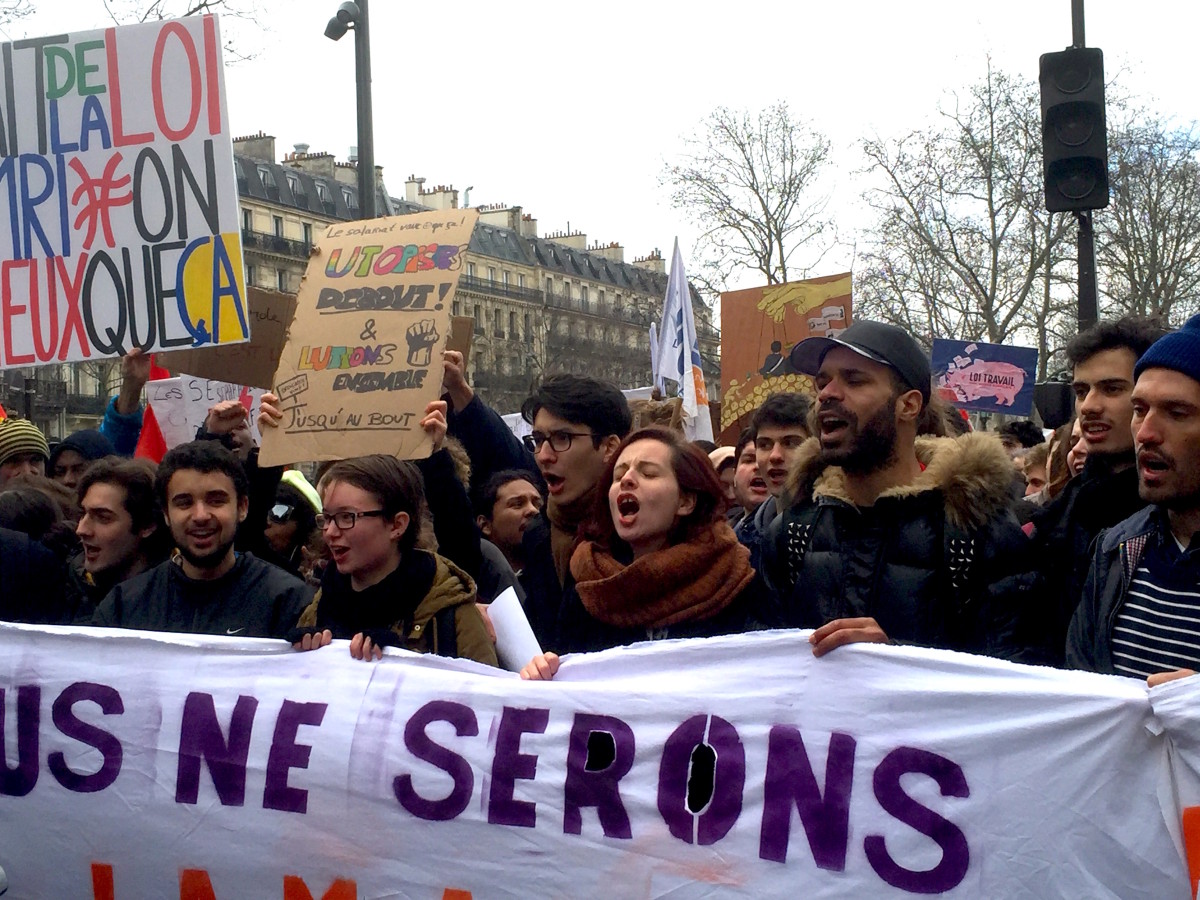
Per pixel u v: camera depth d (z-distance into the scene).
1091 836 2.71
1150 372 2.84
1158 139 32.28
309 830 3.31
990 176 32.16
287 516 5.16
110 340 4.70
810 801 2.92
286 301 4.99
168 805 3.45
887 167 33.59
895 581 3.15
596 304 75.12
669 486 3.31
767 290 6.89
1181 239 34.19
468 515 4.02
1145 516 3.00
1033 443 8.44
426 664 3.34
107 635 3.58
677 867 3.01
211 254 4.60
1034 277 33.16
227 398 6.14
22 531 4.61
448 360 4.75
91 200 4.71
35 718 3.57
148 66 4.64
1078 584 3.42
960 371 10.59
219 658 3.48
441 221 3.86
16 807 3.58
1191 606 2.82
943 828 2.82
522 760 3.16
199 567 3.95
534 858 3.13
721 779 3.00
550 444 4.03
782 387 6.77
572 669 3.22
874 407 3.21
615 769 3.09
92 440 5.92
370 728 3.30
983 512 3.11
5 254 4.80
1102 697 2.73
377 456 3.61
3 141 4.79
